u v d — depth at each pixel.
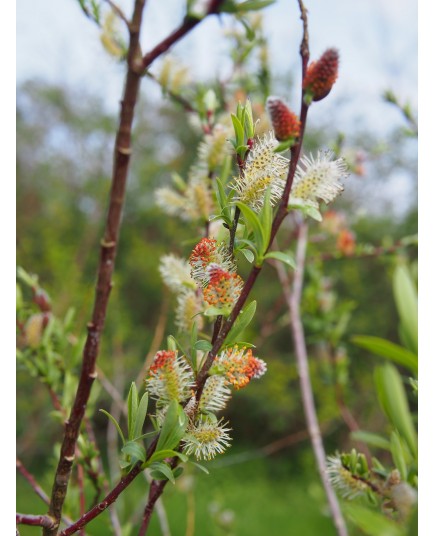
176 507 2.13
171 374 0.28
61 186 3.01
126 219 2.99
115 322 2.15
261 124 0.46
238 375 0.28
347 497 0.33
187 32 0.24
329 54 0.26
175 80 0.53
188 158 2.70
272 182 0.29
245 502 2.36
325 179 0.28
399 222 2.40
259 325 2.63
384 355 0.34
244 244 0.28
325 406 1.81
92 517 0.28
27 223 2.86
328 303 0.73
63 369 0.49
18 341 0.48
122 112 0.25
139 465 0.28
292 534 2.15
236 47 0.63
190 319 0.36
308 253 0.80
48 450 1.89
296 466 2.72
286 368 2.68
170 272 0.37
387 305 2.49
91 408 0.48
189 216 0.44
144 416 0.29
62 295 2.03
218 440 0.28
